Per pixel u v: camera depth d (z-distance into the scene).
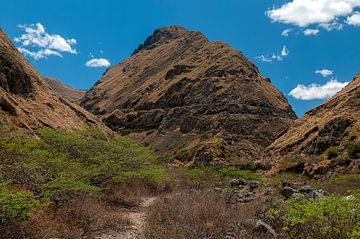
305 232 7.88
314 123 51.19
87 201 11.70
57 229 8.84
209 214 10.00
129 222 10.82
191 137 86.69
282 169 40.03
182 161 60.50
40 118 29.27
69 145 16.39
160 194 19.31
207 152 54.81
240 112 91.94
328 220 7.76
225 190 16.42
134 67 174.38
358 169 33.47
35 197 10.32
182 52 155.38
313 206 7.91
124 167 17.42
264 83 110.94
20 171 11.41
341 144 41.16
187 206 11.39
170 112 103.75
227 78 106.31
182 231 8.76
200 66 122.94
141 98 123.88
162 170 21.02
